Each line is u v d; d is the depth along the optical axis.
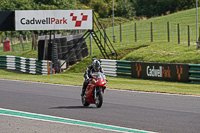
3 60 63.22
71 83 40.03
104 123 18.33
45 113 21.14
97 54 69.25
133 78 49.47
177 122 18.58
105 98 28.58
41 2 116.50
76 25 57.44
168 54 63.47
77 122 18.55
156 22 114.69
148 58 63.31
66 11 57.03
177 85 40.69
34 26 56.66
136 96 29.95
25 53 79.00
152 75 47.09
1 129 16.92
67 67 62.75
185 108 23.53
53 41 57.69
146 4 165.25
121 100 27.42
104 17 157.50
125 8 157.00
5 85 37.06
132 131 16.53
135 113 21.34
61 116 20.20
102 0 157.38
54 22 56.81
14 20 56.84
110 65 52.97
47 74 53.91
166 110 22.58
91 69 23.62
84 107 23.70
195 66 42.78
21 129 16.91
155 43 74.44
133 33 99.31
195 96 30.09
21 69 59.69
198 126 17.59
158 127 17.38
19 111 21.78
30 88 34.62
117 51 70.81
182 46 69.25
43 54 57.91
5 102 25.45
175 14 124.31
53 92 31.83
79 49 66.44
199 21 105.31
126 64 50.75
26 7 109.88
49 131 16.45
